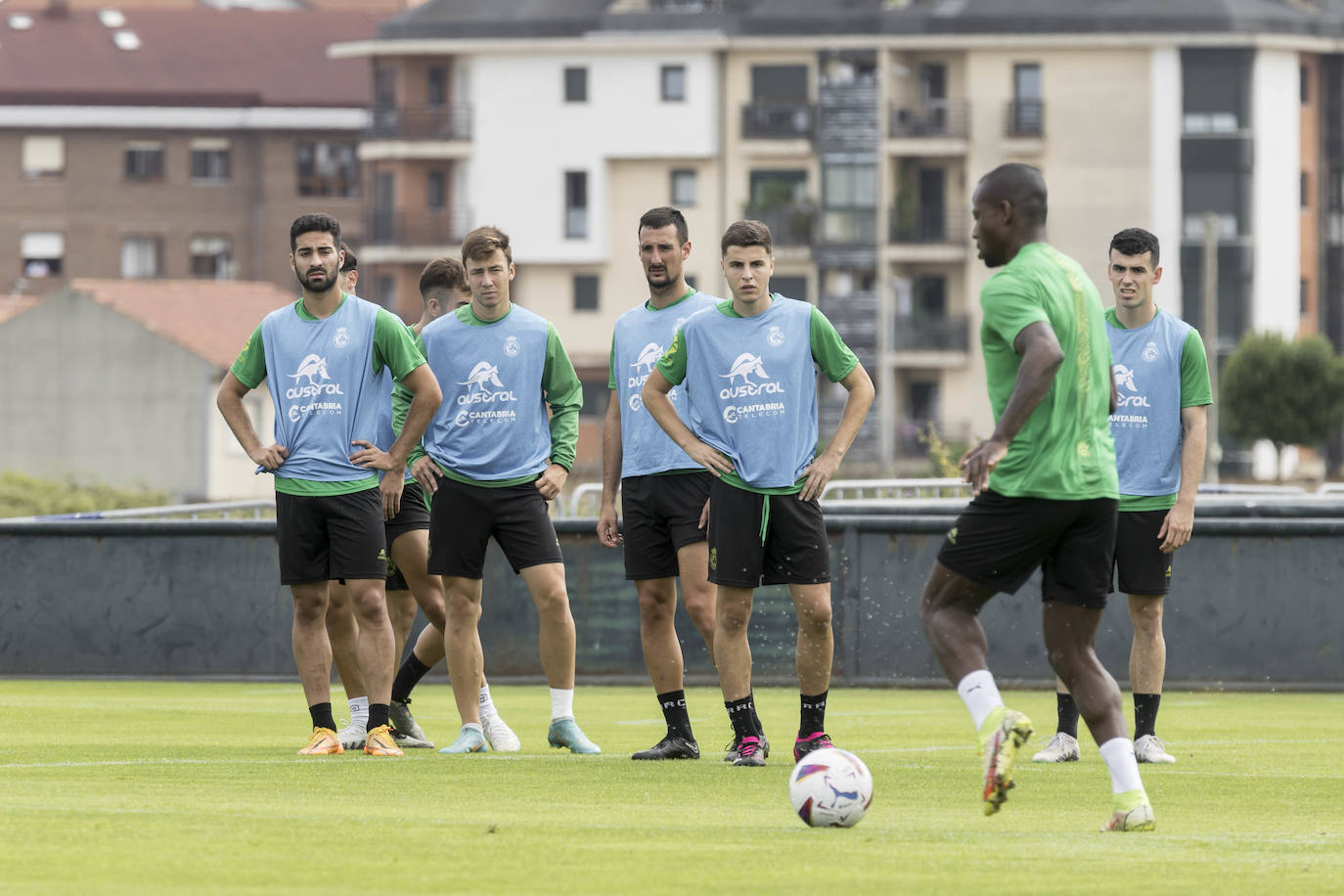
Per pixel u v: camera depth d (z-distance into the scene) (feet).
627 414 92.53
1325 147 652.89
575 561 152.35
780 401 86.07
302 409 91.71
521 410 95.04
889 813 72.02
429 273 101.45
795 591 86.84
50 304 637.71
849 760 67.41
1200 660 146.61
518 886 54.24
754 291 86.17
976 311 634.84
